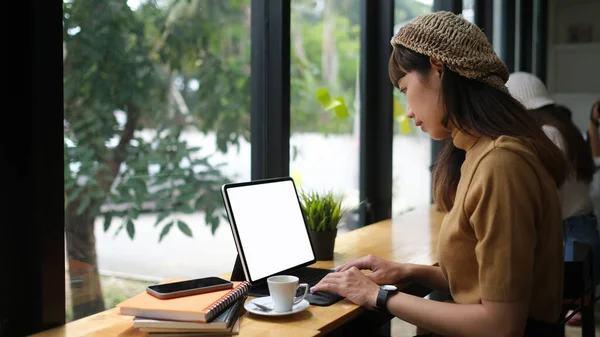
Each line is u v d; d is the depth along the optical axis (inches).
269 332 57.4
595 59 223.1
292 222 80.7
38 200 61.7
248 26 97.8
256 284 70.6
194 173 89.7
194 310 55.4
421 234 106.2
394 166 137.8
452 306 59.5
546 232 59.1
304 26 110.4
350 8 123.0
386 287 64.6
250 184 75.2
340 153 122.6
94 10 74.9
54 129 62.7
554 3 226.8
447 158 73.9
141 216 81.4
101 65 75.9
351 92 125.0
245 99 98.0
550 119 125.0
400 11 136.9
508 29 198.5
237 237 70.1
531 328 61.2
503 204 55.8
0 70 59.0
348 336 74.5
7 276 60.7
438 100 63.3
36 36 60.8
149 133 82.8
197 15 89.5
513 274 55.1
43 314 62.2
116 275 78.0
